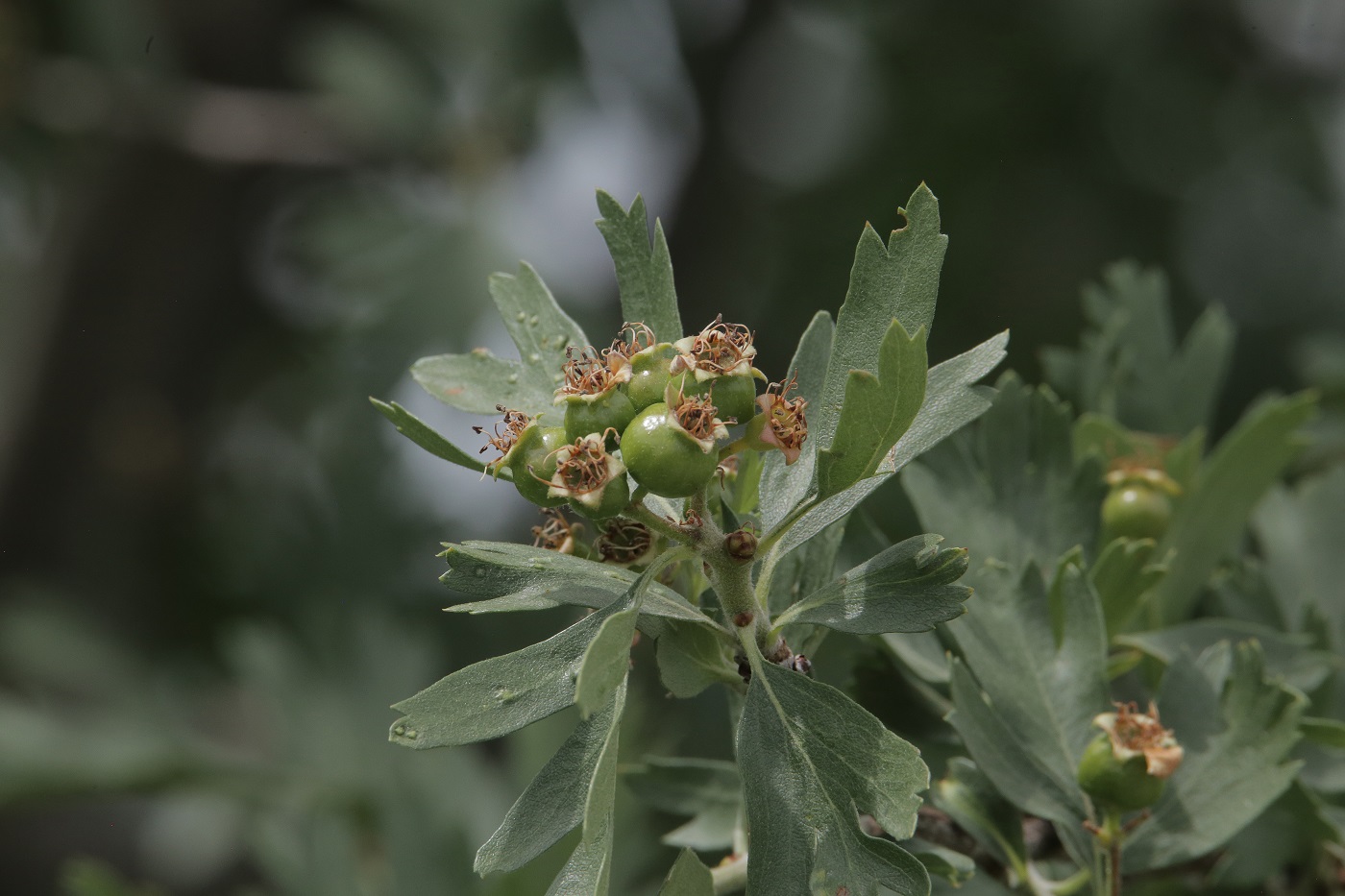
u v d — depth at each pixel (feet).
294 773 16.37
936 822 7.45
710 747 17.51
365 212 20.39
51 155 22.49
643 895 13.03
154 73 21.56
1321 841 8.12
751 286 23.08
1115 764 6.70
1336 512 10.37
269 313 24.25
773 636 6.00
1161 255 22.02
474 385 6.66
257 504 23.07
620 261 6.57
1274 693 7.18
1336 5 21.83
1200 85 22.06
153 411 23.50
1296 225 22.85
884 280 5.94
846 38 23.07
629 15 21.77
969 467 8.54
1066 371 10.56
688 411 5.58
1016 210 21.93
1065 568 7.52
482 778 13.79
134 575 22.93
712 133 22.97
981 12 21.88
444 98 20.76
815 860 5.40
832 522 6.07
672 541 6.36
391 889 13.21
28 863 22.18
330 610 17.74
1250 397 22.06
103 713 18.21
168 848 21.12
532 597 5.84
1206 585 9.54
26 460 22.75
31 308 23.27
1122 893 7.97
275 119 21.30
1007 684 7.38
